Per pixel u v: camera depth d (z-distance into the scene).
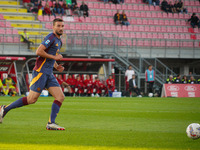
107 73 83.38
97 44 88.38
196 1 127.25
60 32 22.56
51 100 55.66
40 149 15.95
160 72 96.19
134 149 16.28
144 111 38.94
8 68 70.75
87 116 32.91
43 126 24.80
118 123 27.64
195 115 35.16
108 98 65.69
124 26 109.06
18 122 27.17
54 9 104.50
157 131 22.98
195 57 102.69
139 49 99.38
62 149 16.00
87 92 75.19
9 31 94.88
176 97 72.94
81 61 74.62
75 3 108.12
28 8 105.00
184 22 118.50
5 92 68.81
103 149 16.12
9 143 17.53
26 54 84.44
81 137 19.78
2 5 103.69
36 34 96.56
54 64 23.95
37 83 22.41
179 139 19.50
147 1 121.19
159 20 116.19
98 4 115.44
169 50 101.62
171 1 125.62
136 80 89.06
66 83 74.25
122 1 117.94
